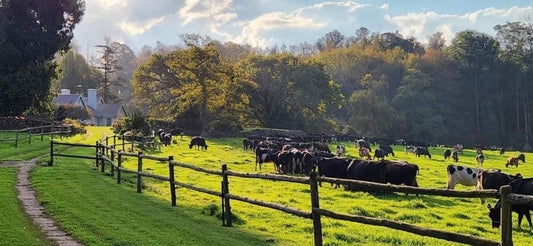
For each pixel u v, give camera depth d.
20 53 49.75
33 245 9.20
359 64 116.62
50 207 12.74
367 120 92.25
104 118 101.88
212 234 10.76
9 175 19.08
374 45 140.38
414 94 99.25
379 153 45.59
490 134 104.81
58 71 54.78
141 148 39.19
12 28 49.72
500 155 60.69
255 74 81.50
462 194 7.05
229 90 69.25
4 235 9.80
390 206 17.69
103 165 21.89
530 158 56.72
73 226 10.78
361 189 21.73
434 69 111.81
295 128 83.06
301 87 82.81
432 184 25.38
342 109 107.44
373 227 13.35
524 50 114.00
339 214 8.66
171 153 38.91
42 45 51.31
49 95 54.19
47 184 16.66
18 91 48.25
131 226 11.06
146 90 77.62
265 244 10.18
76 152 30.78
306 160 28.33
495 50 112.06
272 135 66.31
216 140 63.09
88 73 123.31
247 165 32.41
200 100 67.75
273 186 22.20
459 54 113.50
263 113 83.25
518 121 106.06
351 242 11.26
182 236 10.38
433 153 60.72
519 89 107.81
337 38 169.88
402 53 124.75
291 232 11.86
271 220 13.41
